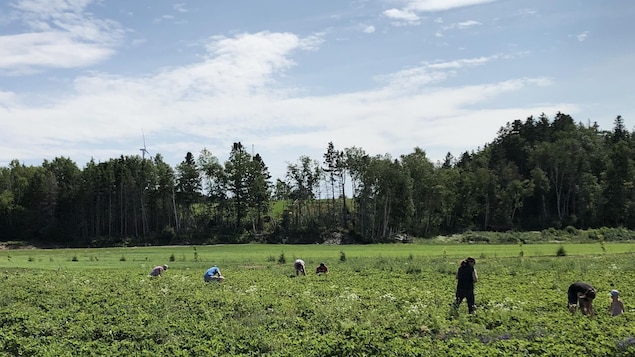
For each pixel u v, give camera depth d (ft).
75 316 70.18
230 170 450.30
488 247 259.80
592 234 346.95
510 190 433.48
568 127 540.11
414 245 308.19
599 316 66.18
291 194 472.44
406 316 66.33
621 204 414.82
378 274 131.85
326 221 439.22
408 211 411.34
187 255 232.32
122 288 100.63
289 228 415.64
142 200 442.91
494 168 515.50
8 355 52.80
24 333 61.46
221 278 114.42
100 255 245.45
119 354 49.75
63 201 438.81
